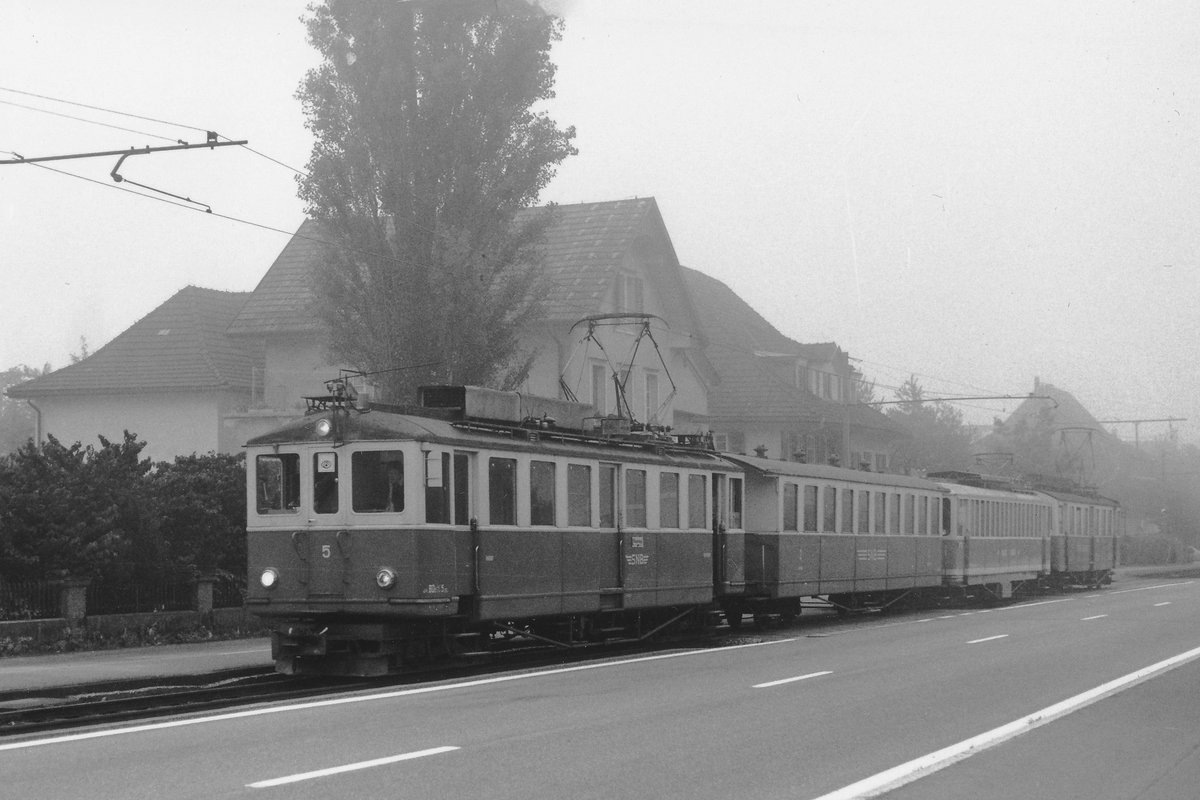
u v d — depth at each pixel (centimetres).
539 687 1641
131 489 2483
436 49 3017
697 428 5209
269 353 4356
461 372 2958
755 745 1180
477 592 1934
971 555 4041
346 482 1859
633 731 1255
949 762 1107
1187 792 994
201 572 2547
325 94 3005
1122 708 1486
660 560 2412
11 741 1180
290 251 4644
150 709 1493
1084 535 5475
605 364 4372
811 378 6625
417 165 2986
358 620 1850
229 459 2738
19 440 8556
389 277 2958
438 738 1195
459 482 1917
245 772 1009
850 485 3275
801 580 2984
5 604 2220
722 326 6488
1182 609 3703
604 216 4581
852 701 1516
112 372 4506
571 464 2169
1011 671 1892
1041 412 8288
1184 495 9944
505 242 3042
